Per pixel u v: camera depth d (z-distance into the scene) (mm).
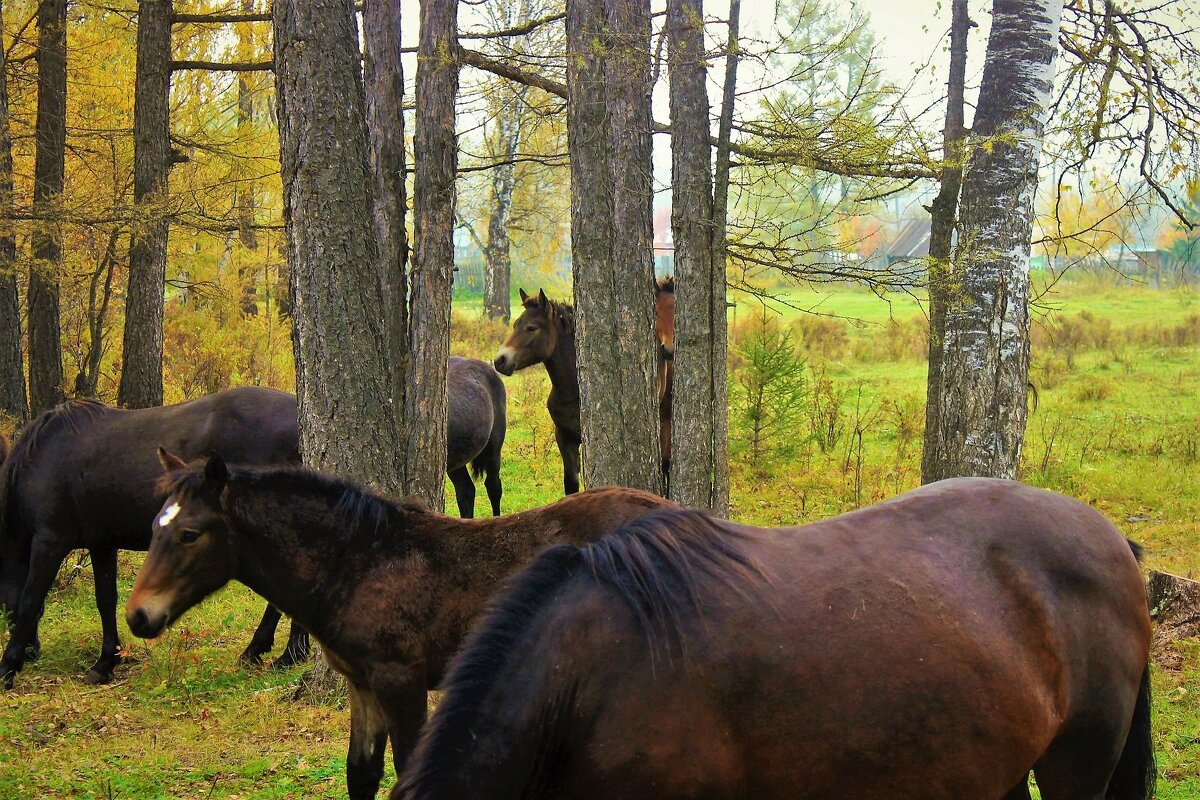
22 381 12625
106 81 15648
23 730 6441
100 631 8695
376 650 4328
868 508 3375
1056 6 7582
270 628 7852
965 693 2938
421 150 7785
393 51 7957
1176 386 20453
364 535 4418
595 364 8328
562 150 25219
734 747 2742
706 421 9281
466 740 2699
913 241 41562
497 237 34656
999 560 3217
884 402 17719
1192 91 9055
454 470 12141
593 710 2723
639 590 2828
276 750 5918
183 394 17859
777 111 8469
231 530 4434
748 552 3045
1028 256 7828
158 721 6613
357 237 6598
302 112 6477
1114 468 13844
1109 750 3303
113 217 11336
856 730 2822
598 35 7941
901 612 2963
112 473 7754
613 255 8383
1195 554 9992
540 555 3023
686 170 9086
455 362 12102
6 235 11406
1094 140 8930
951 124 10984
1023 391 7820
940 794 2932
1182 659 6918
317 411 6629
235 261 20438
